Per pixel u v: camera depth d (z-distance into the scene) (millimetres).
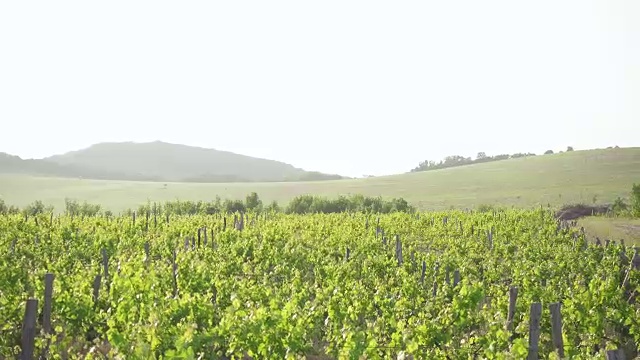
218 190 105375
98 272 17797
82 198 96375
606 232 37438
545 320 14391
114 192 102688
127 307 12742
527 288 16969
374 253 25391
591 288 15375
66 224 31609
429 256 23359
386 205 70750
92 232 30344
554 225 34906
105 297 15164
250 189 107125
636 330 14398
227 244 26359
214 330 11516
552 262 22156
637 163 104250
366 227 36562
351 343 11586
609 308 14945
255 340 11609
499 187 94000
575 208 56000
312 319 13820
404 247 27984
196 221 36906
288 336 11906
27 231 29094
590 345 13734
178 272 17500
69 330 13625
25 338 11578
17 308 14016
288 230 32375
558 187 89062
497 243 27766
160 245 26672
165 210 67125
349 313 14531
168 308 13078
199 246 26234
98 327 14008
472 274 21781
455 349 12320
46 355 12320
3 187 105438
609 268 21234
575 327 14672
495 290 18109
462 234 34062
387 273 21344
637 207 51156
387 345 12055
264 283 17469
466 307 13609
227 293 16500
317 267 21688
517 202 79188
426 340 12375
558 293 17500
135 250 25203
